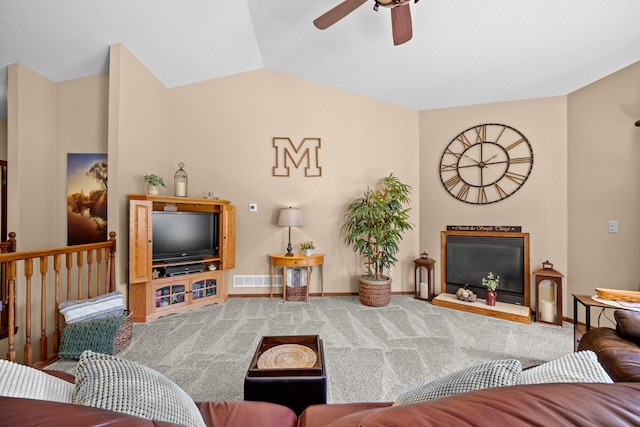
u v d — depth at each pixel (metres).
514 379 0.68
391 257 3.45
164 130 3.61
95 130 3.19
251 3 2.69
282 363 1.27
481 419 0.41
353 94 3.88
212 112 3.78
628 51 2.37
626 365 1.30
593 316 2.76
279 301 3.55
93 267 3.09
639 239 2.48
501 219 3.36
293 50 3.25
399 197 3.47
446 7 2.24
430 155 3.79
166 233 3.10
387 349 2.25
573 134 2.98
